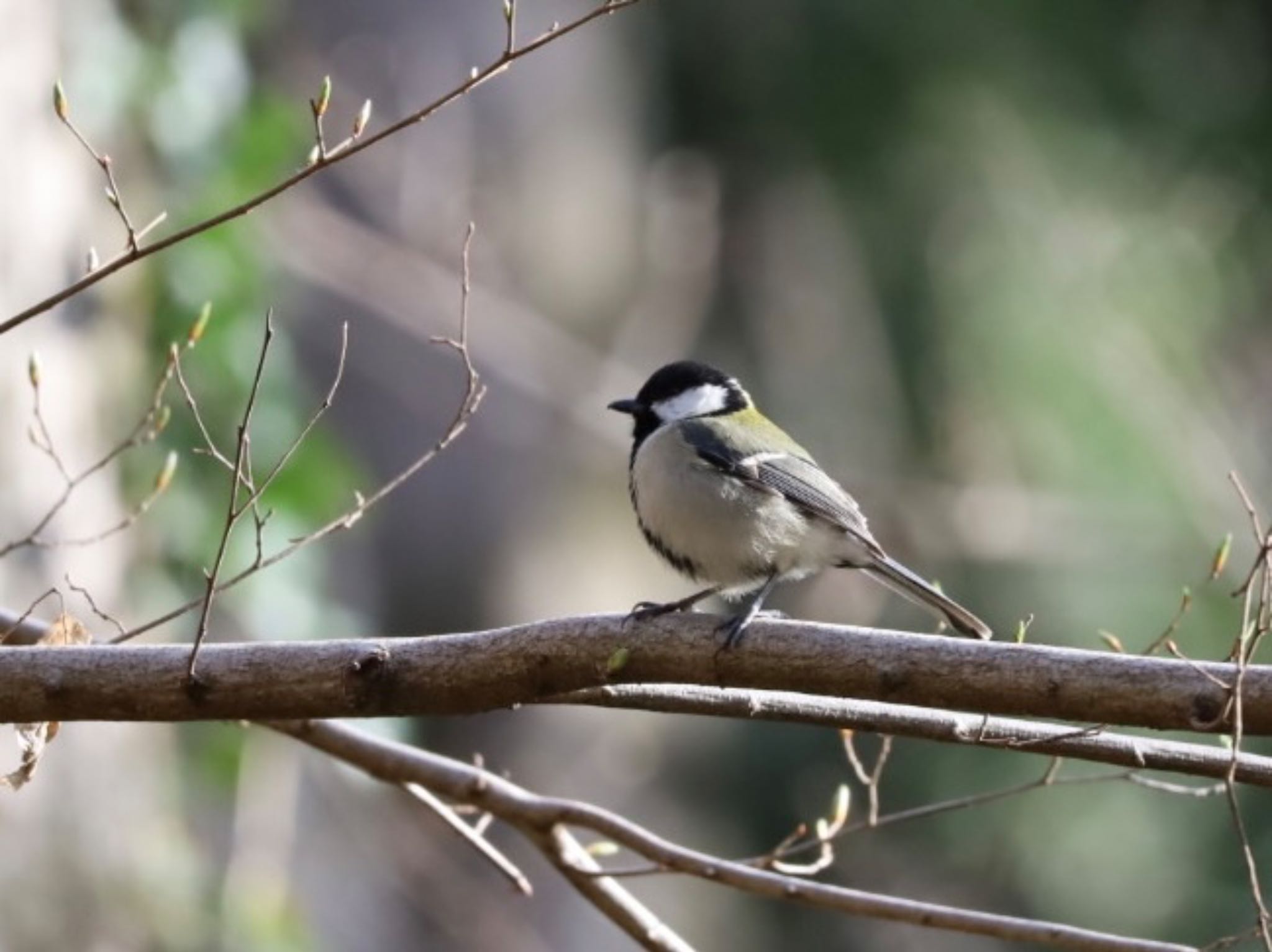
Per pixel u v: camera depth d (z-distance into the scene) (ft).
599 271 50.88
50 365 29.96
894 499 51.67
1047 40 50.52
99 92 31.91
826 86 51.78
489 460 49.16
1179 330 51.42
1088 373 50.96
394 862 45.55
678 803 49.60
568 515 49.98
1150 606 48.57
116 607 30.71
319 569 34.99
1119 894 45.19
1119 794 45.44
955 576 50.85
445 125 47.98
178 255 32.91
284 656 16.70
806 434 55.01
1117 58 50.75
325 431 38.14
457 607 48.67
